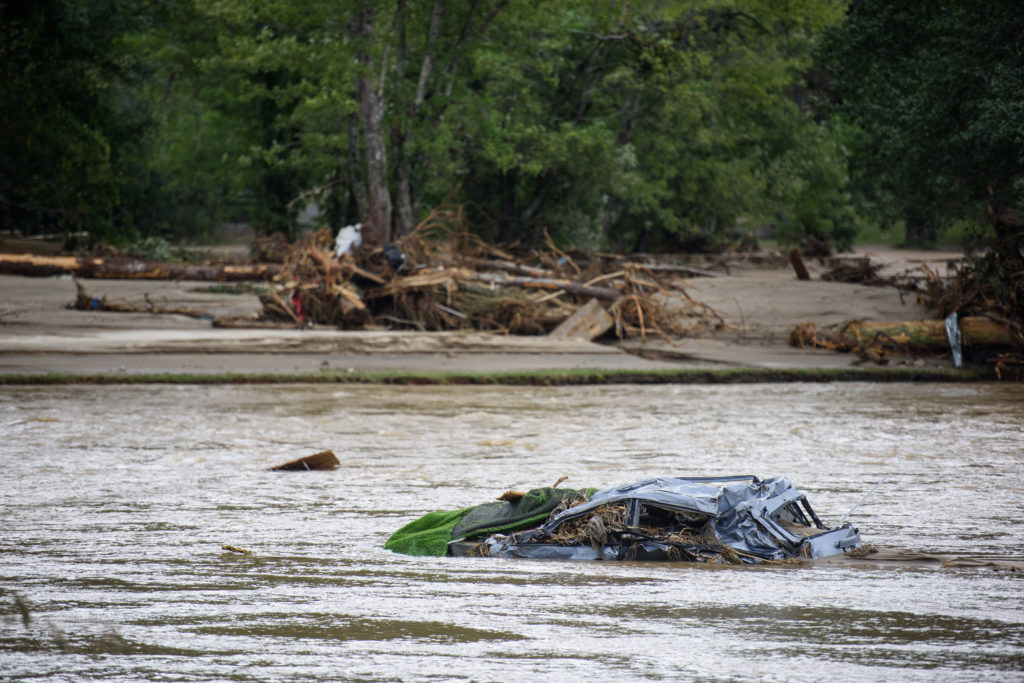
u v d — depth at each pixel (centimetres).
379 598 1858
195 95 14862
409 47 10375
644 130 13675
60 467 3247
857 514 2552
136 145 12631
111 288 9000
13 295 8475
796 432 4041
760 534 2191
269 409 4666
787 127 14462
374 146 8994
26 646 1587
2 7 9762
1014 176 7062
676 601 1828
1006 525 2438
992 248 6894
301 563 2117
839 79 8844
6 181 10850
